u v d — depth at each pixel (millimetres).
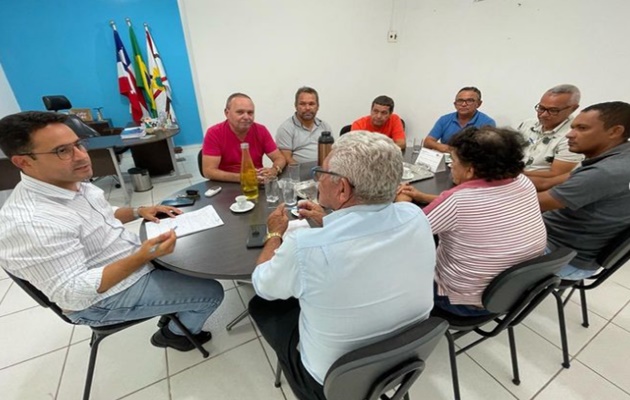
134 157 3730
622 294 1748
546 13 2322
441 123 2604
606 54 2055
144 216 1268
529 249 961
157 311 1144
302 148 2387
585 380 1296
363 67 3744
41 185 953
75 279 918
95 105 4684
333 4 3311
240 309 1717
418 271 695
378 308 659
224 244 1075
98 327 1087
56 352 1463
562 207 1210
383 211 680
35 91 4336
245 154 1436
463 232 948
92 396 1266
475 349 1448
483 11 2758
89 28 4273
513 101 2705
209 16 2896
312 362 809
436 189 1518
